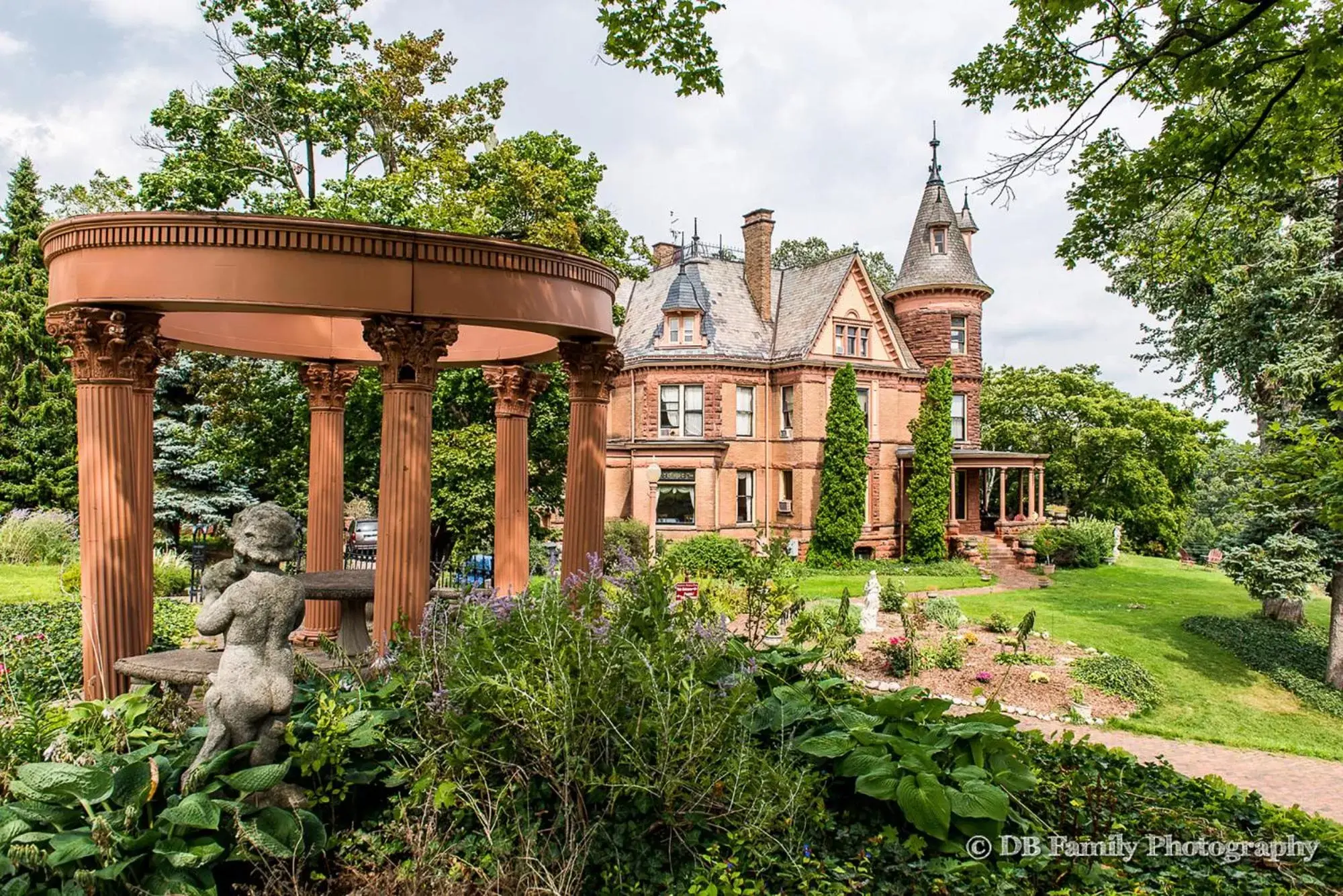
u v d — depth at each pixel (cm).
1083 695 1447
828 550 3117
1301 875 511
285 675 468
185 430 2461
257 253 641
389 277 673
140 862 395
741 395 3316
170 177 1827
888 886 452
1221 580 2991
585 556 898
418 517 700
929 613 1947
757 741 541
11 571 1716
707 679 555
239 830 407
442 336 704
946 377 3238
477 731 475
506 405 1061
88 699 671
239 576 532
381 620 693
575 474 898
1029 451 4434
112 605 670
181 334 903
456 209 1922
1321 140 898
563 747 442
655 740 471
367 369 1834
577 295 798
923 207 3688
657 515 3170
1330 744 1364
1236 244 1783
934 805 479
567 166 2188
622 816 471
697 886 433
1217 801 634
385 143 2288
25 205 2927
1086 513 4384
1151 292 2186
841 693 659
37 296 2797
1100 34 856
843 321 3325
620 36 771
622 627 533
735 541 2883
